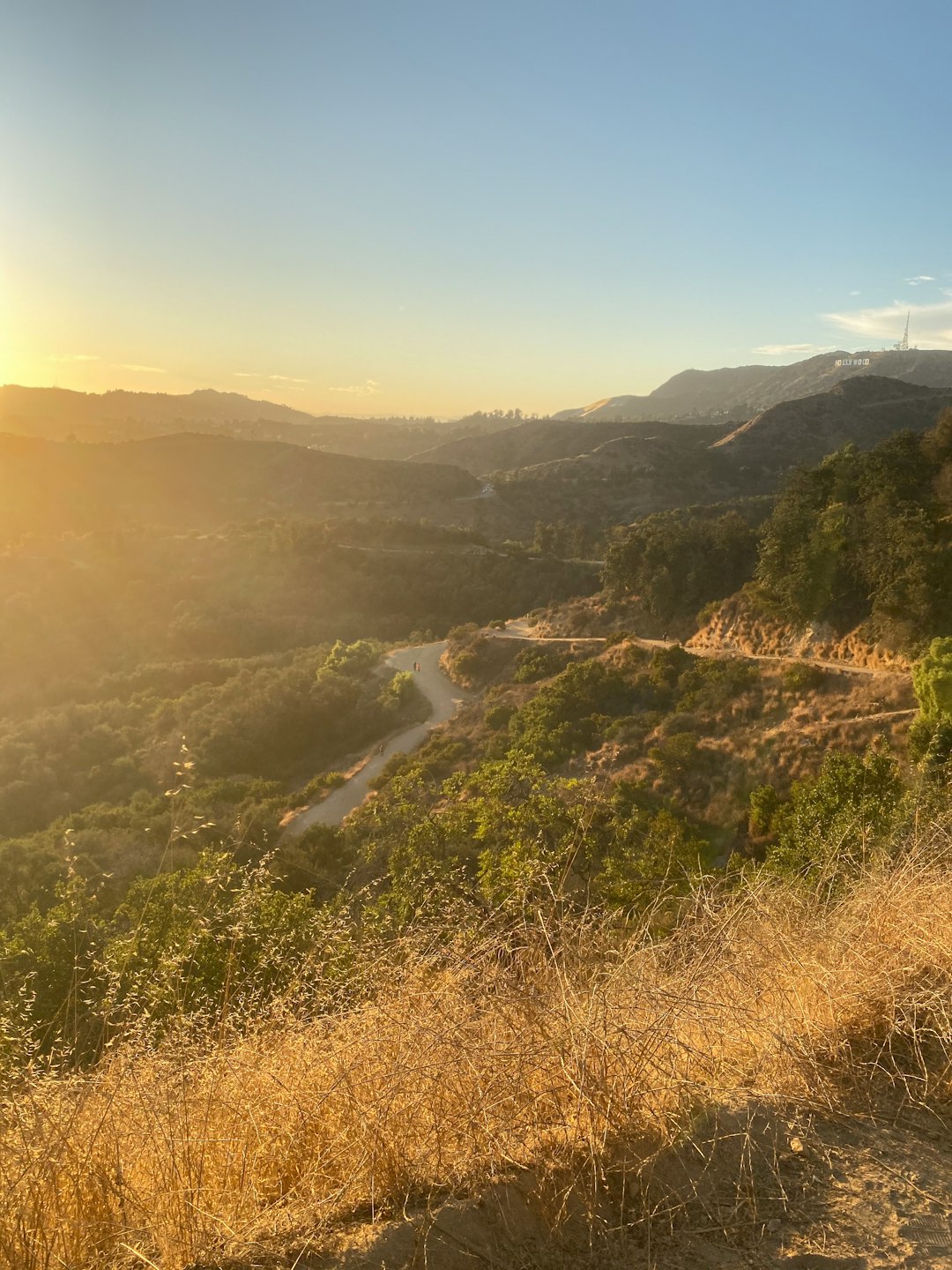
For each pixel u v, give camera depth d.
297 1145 2.25
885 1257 1.80
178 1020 2.67
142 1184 2.13
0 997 3.17
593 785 11.74
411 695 50.56
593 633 50.94
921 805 6.14
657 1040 2.44
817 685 30.83
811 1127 2.31
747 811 25.53
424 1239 1.82
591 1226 1.92
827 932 3.30
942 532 32.88
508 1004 2.54
